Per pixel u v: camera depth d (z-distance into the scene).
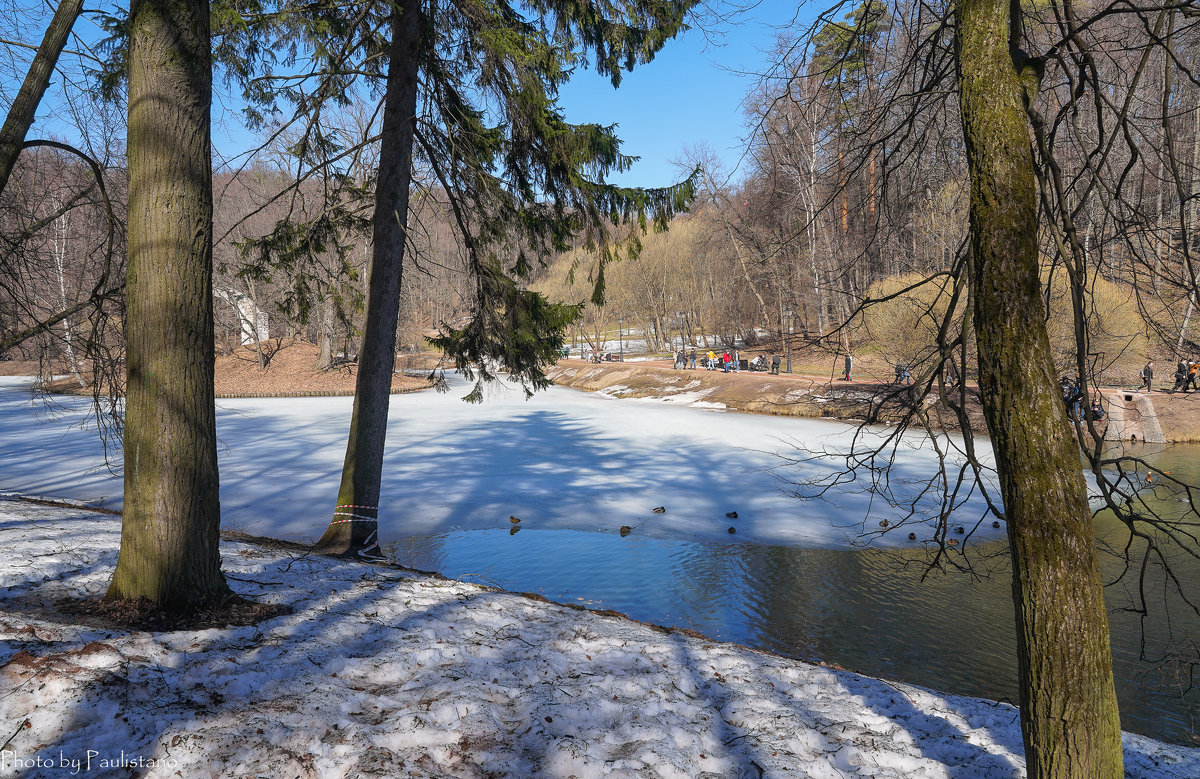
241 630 4.49
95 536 7.35
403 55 9.80
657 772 3.31
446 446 23.77
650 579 11.02
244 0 9.39
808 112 6.04
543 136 9.44
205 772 2.79
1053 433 2.61
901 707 4.73
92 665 3.43
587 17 9.66
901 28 5.47
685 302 55.78
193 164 4.54
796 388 33.03
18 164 7.96
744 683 4.84
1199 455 21.47
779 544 13.10
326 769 2.95
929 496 16.44
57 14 4.98
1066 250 3.62
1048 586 2.59
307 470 19.00
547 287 56.62
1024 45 5.00
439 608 5.71
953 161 5.63
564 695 4.11
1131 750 4.43
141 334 4.52
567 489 17.41
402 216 9.98
